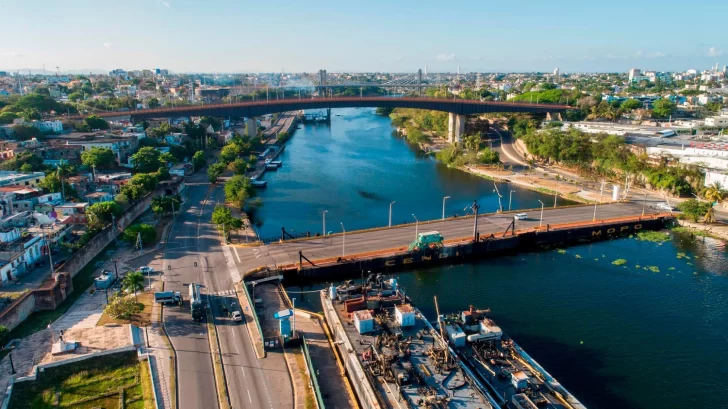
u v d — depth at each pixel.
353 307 139.88
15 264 162.75
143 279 152.25
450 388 107.06
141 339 131.25
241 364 122.75
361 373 111.75
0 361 121.25
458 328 131.38
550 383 112.81
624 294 168.00
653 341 139.25
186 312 146.88
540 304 161.00
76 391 112.25
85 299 155.50
